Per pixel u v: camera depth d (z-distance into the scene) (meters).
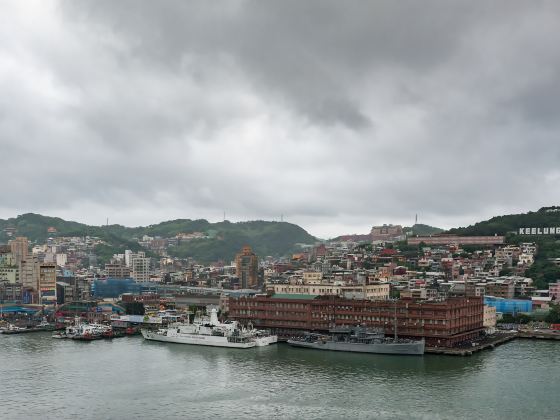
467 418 198.88
